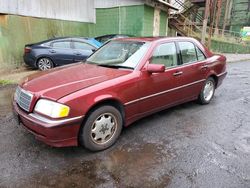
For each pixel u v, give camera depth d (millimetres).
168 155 3184
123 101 3375
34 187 2529
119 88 3295
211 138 3695
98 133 3193
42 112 2871
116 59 3938
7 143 3383
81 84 3098
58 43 8812
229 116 4637
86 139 3072
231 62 14523
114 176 2727
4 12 8820
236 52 22469
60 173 2764
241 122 4355
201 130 3975
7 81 7199
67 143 2936
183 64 4418
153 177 2721
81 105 2902
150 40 4039
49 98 2850
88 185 2572
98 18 13812
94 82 3174
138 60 3705
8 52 9211
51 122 2766
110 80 3271
